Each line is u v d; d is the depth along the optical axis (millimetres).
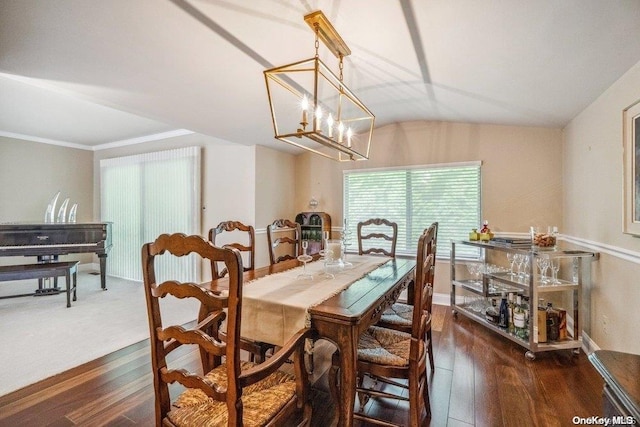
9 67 2219
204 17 1795
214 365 1745
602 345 2486
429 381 2256
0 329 3184
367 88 2924
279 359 1281
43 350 2717
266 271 2439
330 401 2070
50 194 5688
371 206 4496
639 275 1996
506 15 1615
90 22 1764
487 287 3236
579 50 1843
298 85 2803
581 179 2885
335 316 1470
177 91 2719
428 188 4141
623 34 1635
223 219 4680
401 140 4270
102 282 4734
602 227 2471
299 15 1794
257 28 1921
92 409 1938
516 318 2818
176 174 4996
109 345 2824
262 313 1665
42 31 1809
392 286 2002
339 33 1957
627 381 906
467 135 3898
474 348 2781
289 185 5027
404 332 2178
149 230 5293
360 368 1699
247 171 4492
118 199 5711
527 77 2295
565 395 2080
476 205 3875
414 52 2174
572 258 2920
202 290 1126
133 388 2166
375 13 1745
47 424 1801
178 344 1356
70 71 2301
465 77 2490
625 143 2094
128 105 3000
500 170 3734
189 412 1261
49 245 4266
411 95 3094
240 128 3768
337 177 4750
